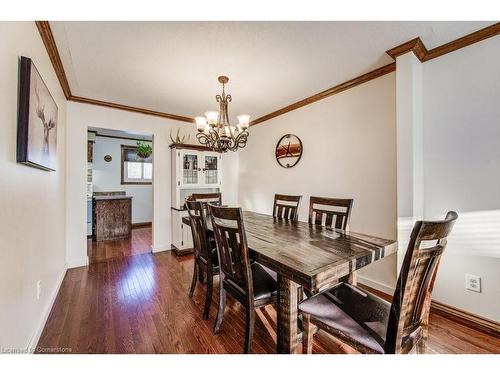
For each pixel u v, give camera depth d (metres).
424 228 0.84
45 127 1.66
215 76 2.36
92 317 1.81
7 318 1.07
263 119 3.76
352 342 1.03
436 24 1.60
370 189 2.35
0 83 1.02
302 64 2.13
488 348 1.45
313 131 2.95
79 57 2.00
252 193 4.10
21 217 1.25
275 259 1.15
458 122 1.78
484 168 1.68
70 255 2.89
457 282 1.80
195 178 3.78
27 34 1.37
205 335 1.60
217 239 1.59
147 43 1.80
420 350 1.12
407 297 0.91
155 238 3.57
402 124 1.88
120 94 2.83
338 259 1.15
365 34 1.71
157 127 3.61
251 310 1.35
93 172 5.19
